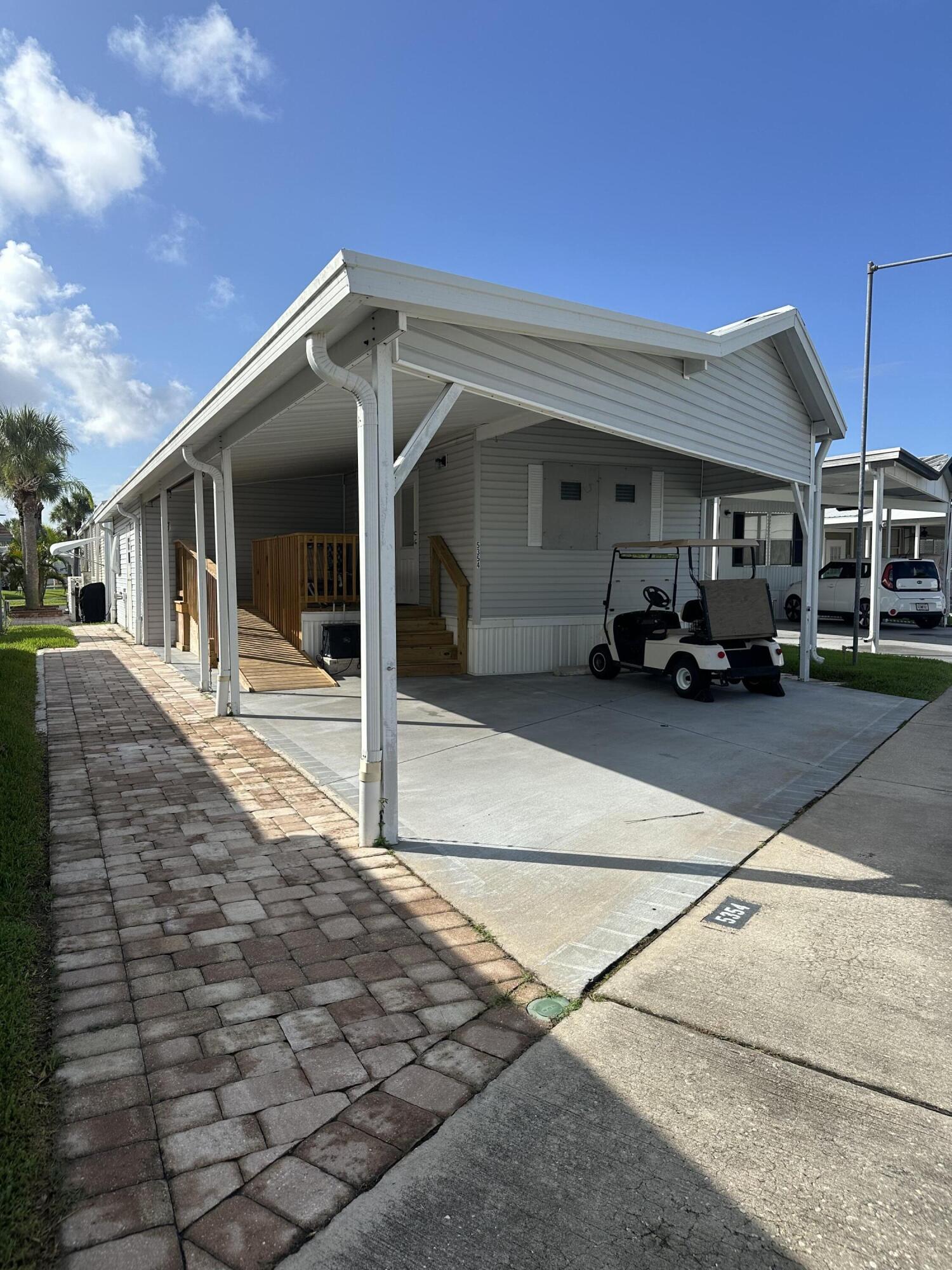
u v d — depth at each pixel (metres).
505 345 5.18
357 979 3.03
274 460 10.45
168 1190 1.99
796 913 3.60
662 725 7.63
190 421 7.56
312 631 10.67
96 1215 1.91
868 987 2.97
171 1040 2.62
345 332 4.62
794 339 9.14
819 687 9.96
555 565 11.16
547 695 9.22
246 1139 2.17
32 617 25.75
